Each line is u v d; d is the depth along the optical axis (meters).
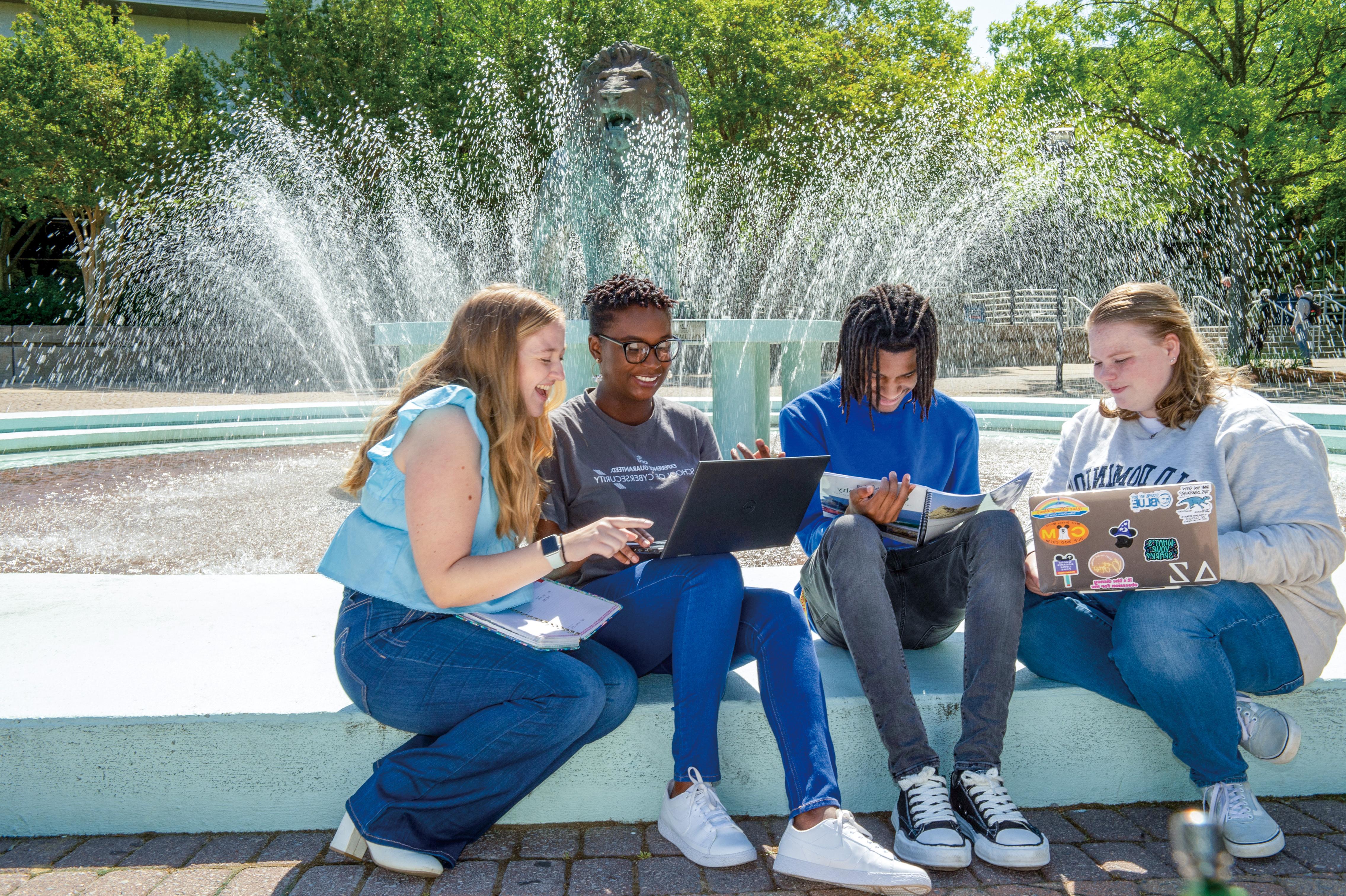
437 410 1.72
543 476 2.09
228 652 2.18
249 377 18.06
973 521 1.94
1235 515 1.93
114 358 18.20
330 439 8.12
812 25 22.89
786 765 1.75
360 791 1.73
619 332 2.09
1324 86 16.11
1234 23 16.61
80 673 2.03
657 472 2.15
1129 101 16.75
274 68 19.78
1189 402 1.99
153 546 3.97
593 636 2.00
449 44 20.95
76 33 20.42
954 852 1.72
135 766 1.83
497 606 1.82
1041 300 21.41
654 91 7.97
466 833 1.75
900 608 2.16
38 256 28.67
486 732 1.71
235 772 1.85
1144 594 1.89
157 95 20.78
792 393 6.92
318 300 18.16
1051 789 2.03
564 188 8.30
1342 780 2.04
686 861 1.78
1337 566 1.86
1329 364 17.06
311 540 4.11
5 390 15.03
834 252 17.97
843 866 1.65
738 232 20.03
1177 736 1.87
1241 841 1.77
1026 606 2.07
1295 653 1.88
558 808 1.94
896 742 1.83
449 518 1.69
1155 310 1.99
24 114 19.25
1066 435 2.29
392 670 1.75
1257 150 15.46
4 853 1.77
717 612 1.85
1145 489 1.85
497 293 1.83
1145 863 1.78
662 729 1.92
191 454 7.08
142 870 1.72
